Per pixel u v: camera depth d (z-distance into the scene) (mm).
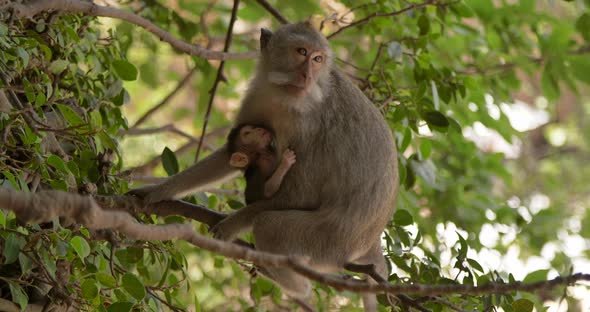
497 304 8969
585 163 30562
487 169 16875
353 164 10430
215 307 14516
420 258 10758
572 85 15133
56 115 9250
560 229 17844
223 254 5730
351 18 13445
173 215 10227
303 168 10523
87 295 7840
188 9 17484
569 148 30953
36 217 4910
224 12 17672
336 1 14211
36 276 8375
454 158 16359
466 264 10344
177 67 24203
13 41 8789
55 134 9000
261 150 10562
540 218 16891
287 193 10453
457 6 12914
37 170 8352
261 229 10062
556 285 6031
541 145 31297
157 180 12141
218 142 19312
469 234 15086
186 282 9148
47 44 9820
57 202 4957
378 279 9500
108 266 8930
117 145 9875
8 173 7641
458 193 15758
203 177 10461
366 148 10484
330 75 10852
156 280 11336
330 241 10242
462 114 15586
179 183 10289
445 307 9633
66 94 9922
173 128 15141
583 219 20875
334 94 10719
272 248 10039
